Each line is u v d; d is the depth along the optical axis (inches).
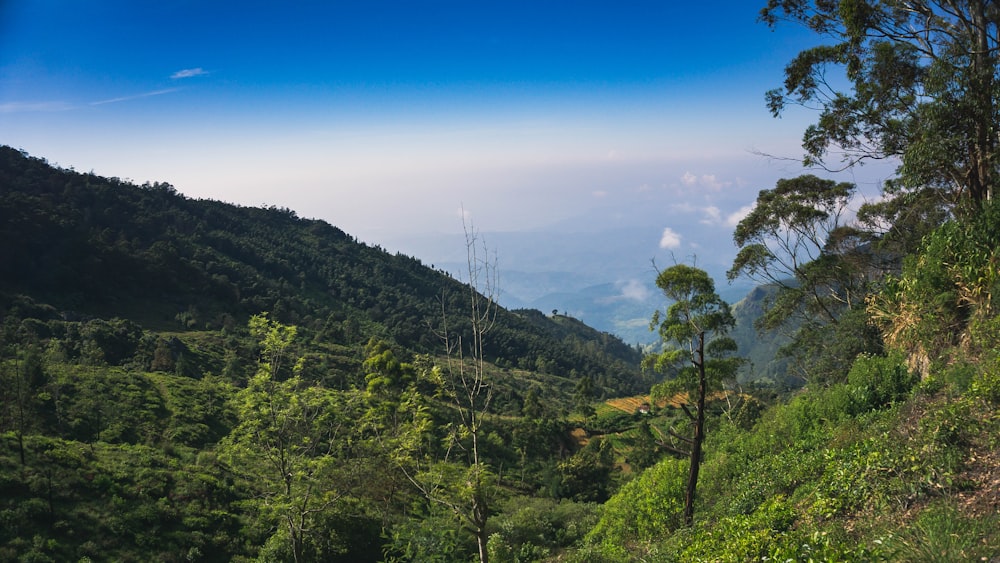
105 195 4033.0
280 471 668.7
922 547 180.4
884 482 271.9
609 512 714.2
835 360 948.6
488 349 4948.3
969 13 616.1
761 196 1129.4
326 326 3545.8
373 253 6811.0
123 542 856.3
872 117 697.0
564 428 2544.3
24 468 931.3
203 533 934.4
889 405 486.6
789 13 687.7
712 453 768.9
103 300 2847.0
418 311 4845.0
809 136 747.4
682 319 503.8
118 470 1044.5
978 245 483.2
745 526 303.9
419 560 653.9
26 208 2989.7
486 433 2066.9
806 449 480.7
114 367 1936.5
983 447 258.1
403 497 939.3
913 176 606.9
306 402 676.7
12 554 753.6
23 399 1307.8
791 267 1119.6
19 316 2208.4
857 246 1085.8
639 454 1931.6
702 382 503.8
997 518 189.9
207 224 5049.2
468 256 422.3
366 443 612.1
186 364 2126.0
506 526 984.9
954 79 524.1
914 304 534.3
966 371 367.9
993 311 425.1
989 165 559.5
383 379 776.9
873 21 625.3
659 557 395.2
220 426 1649.9
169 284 3334.2
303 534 768.9
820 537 220.8
